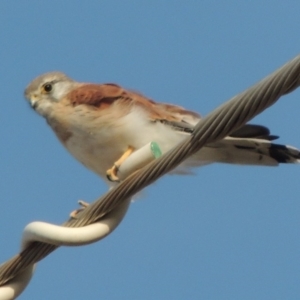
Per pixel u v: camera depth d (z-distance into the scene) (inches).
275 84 297.1
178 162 337.1
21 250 359.6
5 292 360.8
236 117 313.0
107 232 355.9
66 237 349.1
